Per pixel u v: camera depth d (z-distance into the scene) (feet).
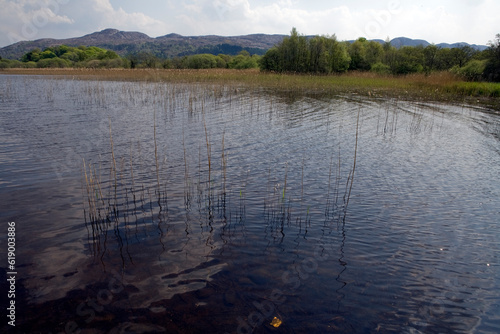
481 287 14.57
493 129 46.42
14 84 96.43
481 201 23.16
